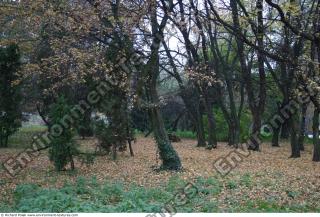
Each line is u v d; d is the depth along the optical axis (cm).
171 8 1552
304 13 1686
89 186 1381
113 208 1023
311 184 1505
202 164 2059
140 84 1686
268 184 1491
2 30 1941
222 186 1434
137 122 3944
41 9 1644
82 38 1736
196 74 1852
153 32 1647
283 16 1215
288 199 1248
